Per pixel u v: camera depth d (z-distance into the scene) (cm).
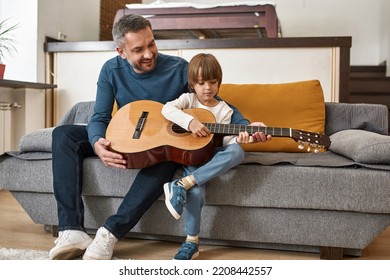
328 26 581
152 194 166
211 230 174
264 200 165
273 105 228
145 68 181
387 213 157
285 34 590
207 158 165
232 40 309
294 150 222
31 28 319
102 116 185
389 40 501
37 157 193
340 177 158
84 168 183
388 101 459
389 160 157
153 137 168
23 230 207
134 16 178
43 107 332
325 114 235
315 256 170
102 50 323
